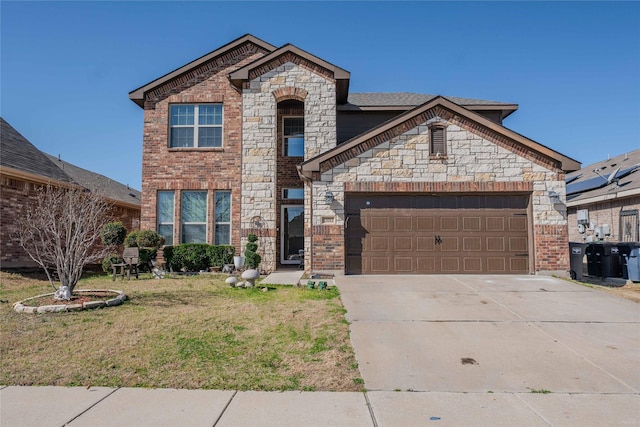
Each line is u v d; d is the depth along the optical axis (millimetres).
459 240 12219
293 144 16625
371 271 12172
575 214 20188
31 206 13305
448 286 10188
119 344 5934
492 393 4617
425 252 12203
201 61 15352
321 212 12172
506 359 5617
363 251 12219
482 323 7199
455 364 5438
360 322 7191
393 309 8055
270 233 14258
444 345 6125
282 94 14531
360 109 15805
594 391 4688
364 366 5340
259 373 5051
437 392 4633
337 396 4500
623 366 5402
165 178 15094
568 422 3971
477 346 6094
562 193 12117
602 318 7508
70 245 8820
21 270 12891
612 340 6387
